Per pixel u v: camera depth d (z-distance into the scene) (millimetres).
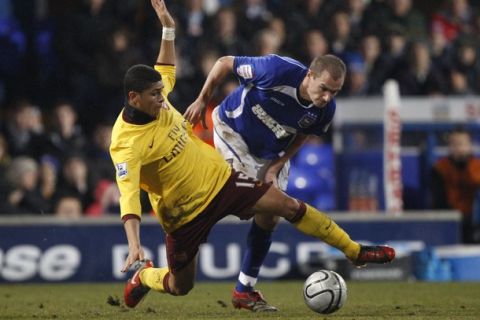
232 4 50469
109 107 47938
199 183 21906
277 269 38188
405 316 22844
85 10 49531
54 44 49906
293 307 26000
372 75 49375
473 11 58062
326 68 22656
